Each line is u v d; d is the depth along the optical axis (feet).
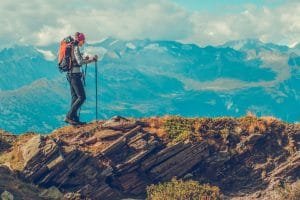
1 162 84.07
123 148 90.99
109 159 88.99
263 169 95.86
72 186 83.61
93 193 83.87
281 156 97.60
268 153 98.12
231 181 94.38
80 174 84.43
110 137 92.79
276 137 100.37
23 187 76.54
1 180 75.15
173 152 92.84
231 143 98.12
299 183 91.04
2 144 93.09
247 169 96.02
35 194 76.79
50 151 82.33
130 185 89.20
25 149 83.05
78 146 89.86
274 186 92.53
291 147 98.89
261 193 91.30
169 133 96.07
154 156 91.76
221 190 92.73
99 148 90.38
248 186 93.66
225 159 95.14
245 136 99.45
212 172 94.68
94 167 86.17
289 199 88.33
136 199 87.56
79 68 97.04
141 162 91.04
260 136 98.37
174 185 86.28
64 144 89.25
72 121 98.07
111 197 86.02
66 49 96.02
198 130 97.76
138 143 91.86
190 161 93.35
